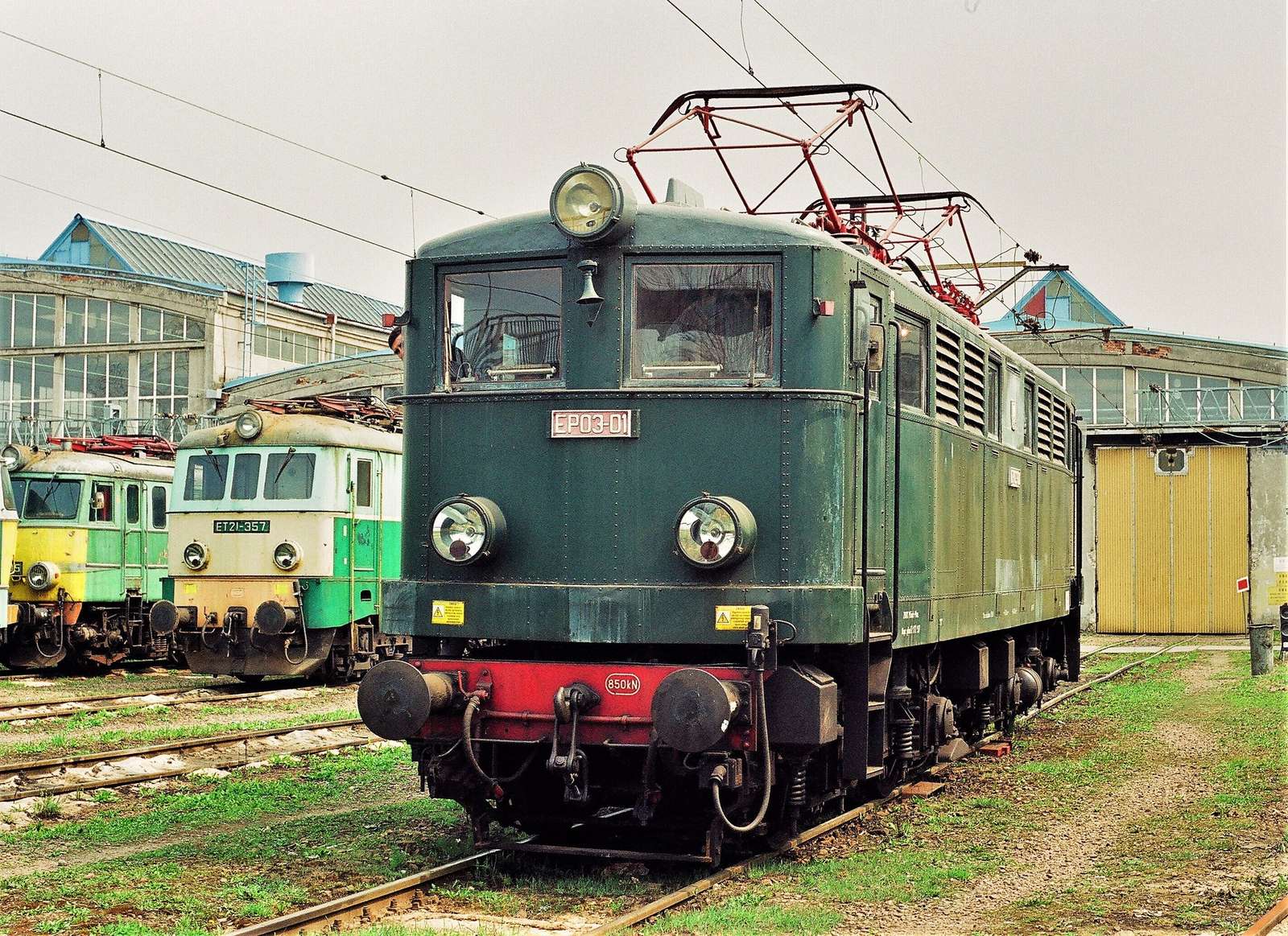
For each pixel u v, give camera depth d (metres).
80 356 46.53
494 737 8.45
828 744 9.43
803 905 7.82
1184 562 35.84
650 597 8.33
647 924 7.38
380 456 21.64
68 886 8.28
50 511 23.72
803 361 8.52
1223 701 17.97
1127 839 9.69
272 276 50.19
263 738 14.91
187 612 20.62
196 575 20.92
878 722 9.55
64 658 25.05
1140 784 11.96
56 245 53.28
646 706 8.16
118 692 20.75
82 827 10.25
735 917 7.41
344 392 37.75
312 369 38.19
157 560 25.33
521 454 8.72
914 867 8.79
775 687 8.29
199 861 8.96
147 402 45.66
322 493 20.44
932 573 10.64
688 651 8.66
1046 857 9.12
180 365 45.34
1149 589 36.09
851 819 10.26
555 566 8.59
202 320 45.00
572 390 8.62
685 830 9.04
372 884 8.34
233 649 20.78
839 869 8.65
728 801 8.96
